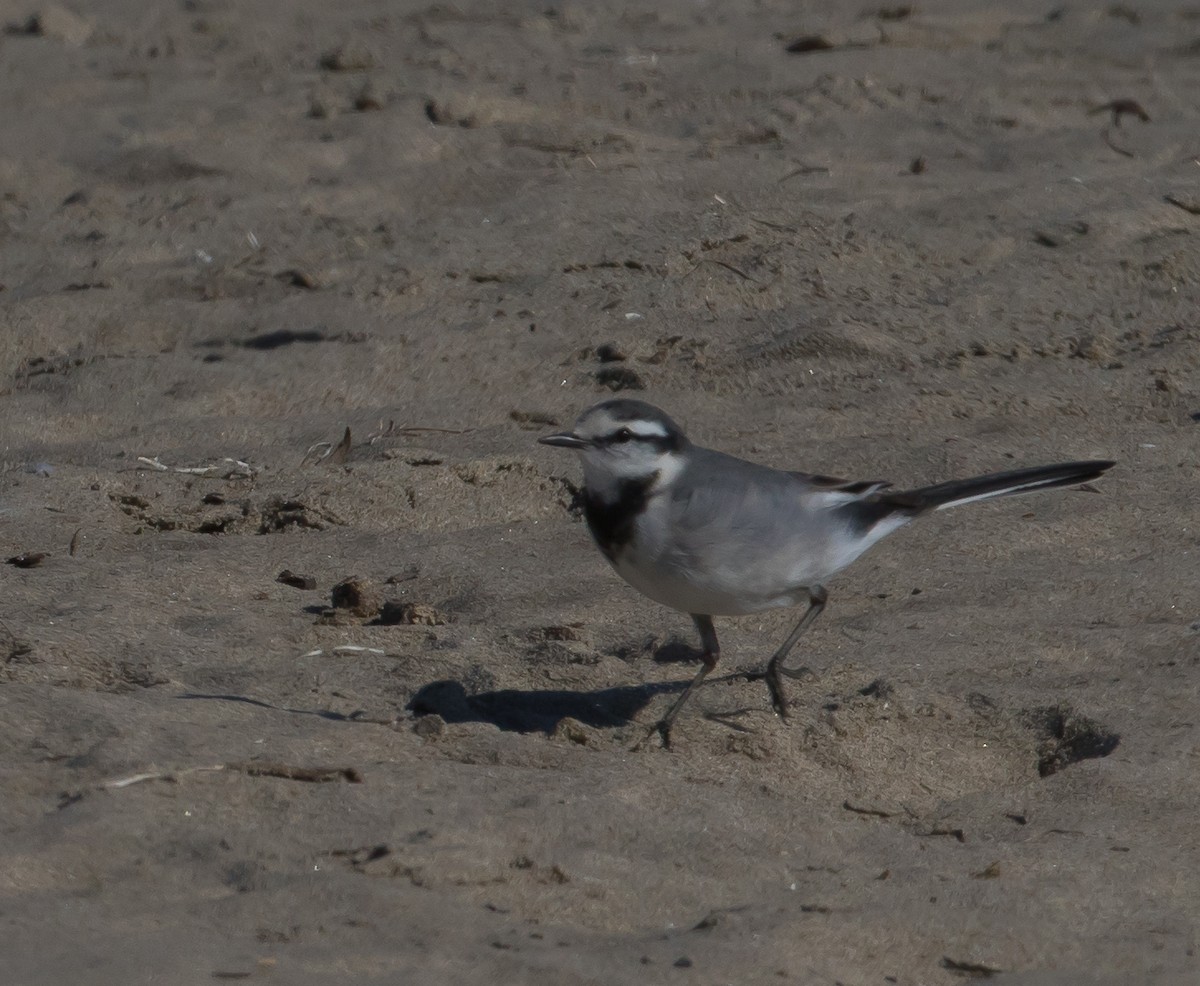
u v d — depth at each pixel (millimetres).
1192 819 8078
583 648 9922
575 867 7277
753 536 8695
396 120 21312
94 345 15445
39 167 20250
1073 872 7555
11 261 17453
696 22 27938
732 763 8711
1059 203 18453
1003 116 22000
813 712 9211
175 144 20688
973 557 11336
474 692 9422
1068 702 9234
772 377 14398
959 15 27516
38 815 7414
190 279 16734
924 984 6652
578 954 6504
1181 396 14047
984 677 9656
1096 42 25984
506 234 17609
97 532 11648
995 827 8133
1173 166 20047
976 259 17094
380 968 6289
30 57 25688
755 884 7348
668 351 14875
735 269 16406
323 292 16375
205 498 12273
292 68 24797
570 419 13750
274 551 11508
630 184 18938
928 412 13711
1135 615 10406
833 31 25750
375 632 10164
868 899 7230
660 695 9477
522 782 8047
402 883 7016
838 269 16594
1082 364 14812
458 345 15141
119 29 27578
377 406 14102
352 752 8305
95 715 8344
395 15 28484
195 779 7750
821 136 21062
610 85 23375
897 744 8977
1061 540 11555
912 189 18984
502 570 11234
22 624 9797
